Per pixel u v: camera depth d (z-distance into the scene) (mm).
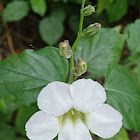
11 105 117
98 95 62
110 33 91
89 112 65
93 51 90
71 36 108
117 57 91
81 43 89
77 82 61
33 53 77
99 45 90
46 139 63
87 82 61
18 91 75
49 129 63
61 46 63
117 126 64
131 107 80
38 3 131
